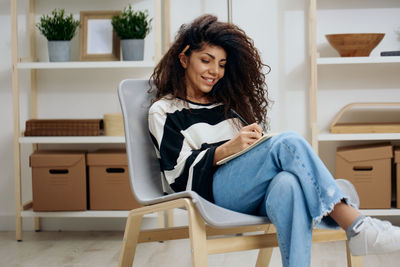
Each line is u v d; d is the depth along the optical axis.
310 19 2.84
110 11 3.05
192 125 1.84
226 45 1.88
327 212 1.48
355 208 1.51
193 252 1.50
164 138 1.80
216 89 1.96
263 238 1.61
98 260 2.56
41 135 2.92
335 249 2.71
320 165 1.50
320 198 1.48
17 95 2.94
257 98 2.03
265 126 2.12
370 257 2.55
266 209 1.56
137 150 1.84
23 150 3.23
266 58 3.10
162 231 1.85
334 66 3.09
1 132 3.22
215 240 1.55
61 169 2.92
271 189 1.54
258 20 3.10
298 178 1.52
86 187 2.92
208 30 1.85
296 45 3.09
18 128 2.95
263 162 1.60
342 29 3.08
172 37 3.14
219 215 1.53
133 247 1.84
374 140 3.09
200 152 1.74
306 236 1.51
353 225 1.48
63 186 2.91
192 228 1.51
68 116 3.20
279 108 3.10
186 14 3.12
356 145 3.00
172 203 1.59
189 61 1.88
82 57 3.03
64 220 3.23
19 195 2.96
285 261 1.53
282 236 1.53
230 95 1.96
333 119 3.11
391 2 3.05
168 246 2.81
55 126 2.91
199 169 1.71
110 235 3.08
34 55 3.16
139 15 2.90
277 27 3.09
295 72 3.09
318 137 2.83
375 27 3.07
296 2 3.08
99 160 2.89
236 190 1.67
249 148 1.62
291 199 1.51
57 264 2.50
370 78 3.08
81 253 2.70
